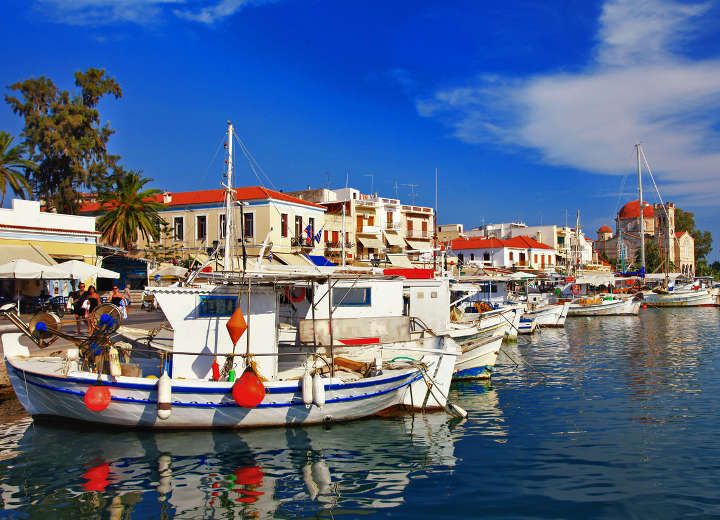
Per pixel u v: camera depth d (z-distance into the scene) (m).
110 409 15.46
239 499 11.79
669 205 147.88
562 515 11.05
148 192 51.06
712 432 16.48
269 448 14.81
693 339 40.81
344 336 19.11
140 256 50.78
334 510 11.32
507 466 13.71
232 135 20.44
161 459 13.94
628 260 138.25
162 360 16.53
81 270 32.59
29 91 55.53
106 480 12.69
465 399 21.16
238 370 16.75
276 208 50.97
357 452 14.66
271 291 17.08
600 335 44.41
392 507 11.45
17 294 33.56
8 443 14.97
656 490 12.20
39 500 11.67
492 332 28.55
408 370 17.75
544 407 19.78
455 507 11.44
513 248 93.44
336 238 62.12
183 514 11.12
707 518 10.84
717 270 176.25
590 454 14.58
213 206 52.84
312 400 15.78
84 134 57.34
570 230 114.88
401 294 21.41
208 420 15.72
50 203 56.59
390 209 72.81
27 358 17.02
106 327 16.17
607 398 21.16
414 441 15.62
